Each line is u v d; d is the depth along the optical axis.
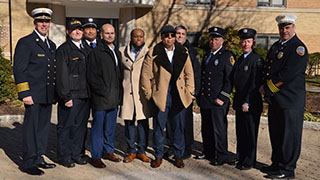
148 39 13.78
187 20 14.31
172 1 14.14
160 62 4.60
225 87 4.77
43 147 4.69
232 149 5.73
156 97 4.64
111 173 4.55
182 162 4.86
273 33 15.04
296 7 15.11
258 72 4.58
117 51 4.90
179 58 4.64
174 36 4.62
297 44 4.28
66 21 13.01
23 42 4.38
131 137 5.01
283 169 4.49
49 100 4.56
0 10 12.25
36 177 4.34
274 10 14.94
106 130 4.96
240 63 4.71
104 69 4.60
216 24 14.56
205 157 5.23
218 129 4.88
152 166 4.81
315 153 5.57
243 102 4.66
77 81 4.63
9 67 8.96
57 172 4.54
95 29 5.12
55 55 4.64
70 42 4.63
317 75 14.70
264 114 7.91
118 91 4.79
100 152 4.75
